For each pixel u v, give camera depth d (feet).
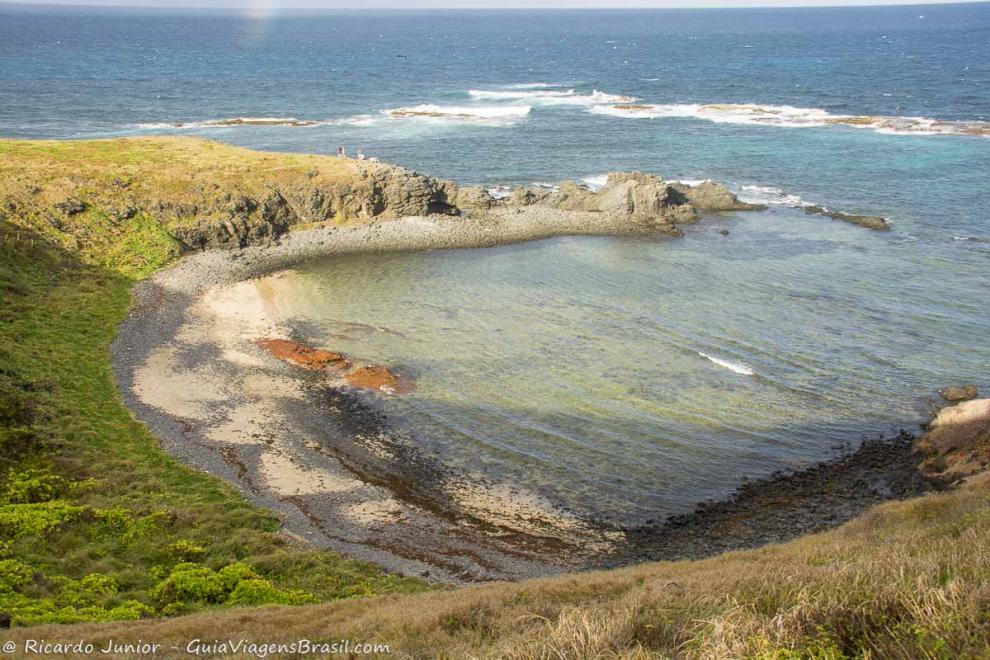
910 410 135.13
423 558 96.68
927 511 81.05
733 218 257.75
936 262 212.64
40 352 143.33
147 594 76.64
